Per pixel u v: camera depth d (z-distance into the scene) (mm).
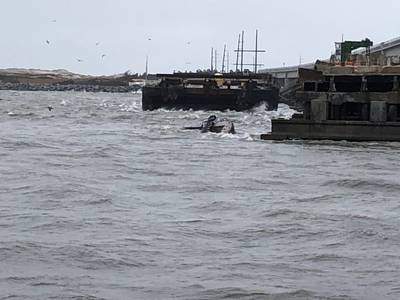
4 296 17094
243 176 37250
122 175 37281
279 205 28422
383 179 35625
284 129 59188
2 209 26953
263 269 19500
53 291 17547
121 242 22141
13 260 20062
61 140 58906
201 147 53719
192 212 27062
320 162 44062
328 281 18484
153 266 19719
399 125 56750
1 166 39969
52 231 23484
